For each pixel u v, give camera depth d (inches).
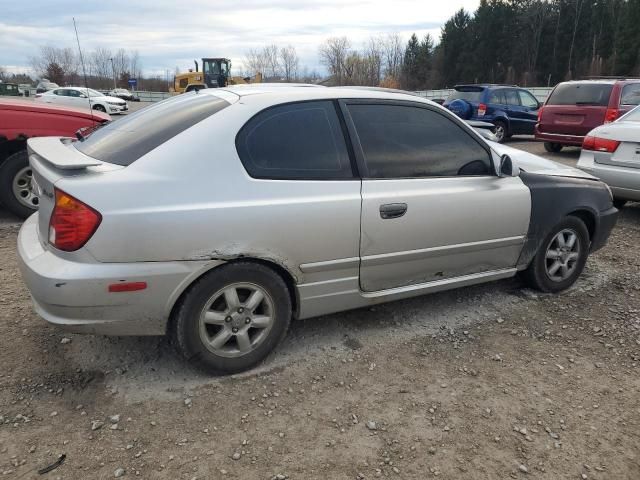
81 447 93.5
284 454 93.7
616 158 236.1
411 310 151.3
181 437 96.9
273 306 115.6
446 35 2672.2
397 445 97.0
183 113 117.4
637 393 115.3
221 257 104.6
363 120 124.6
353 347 130.0
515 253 151.3
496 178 143.4
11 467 88.3
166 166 102.6
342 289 123.3
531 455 95.8
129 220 96.9
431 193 129.3
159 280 100.6
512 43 2509.8
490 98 544.4
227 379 114.6
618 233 230.4
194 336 108.3
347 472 90.2
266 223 107.7
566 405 110.3
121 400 106.4
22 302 145.4
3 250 184.7
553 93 448.8
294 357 124.5
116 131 125.0
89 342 126.9
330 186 116.2
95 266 96.9
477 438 99.5
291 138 114.8
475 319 146.8
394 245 125.6
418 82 2778.1
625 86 406.9
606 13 2316.7
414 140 131.0
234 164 107.0
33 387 109.3
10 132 205.0
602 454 96.8
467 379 118.3
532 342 135.5
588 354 130.6
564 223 158.4
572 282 167.8
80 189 96.4
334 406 107.3
